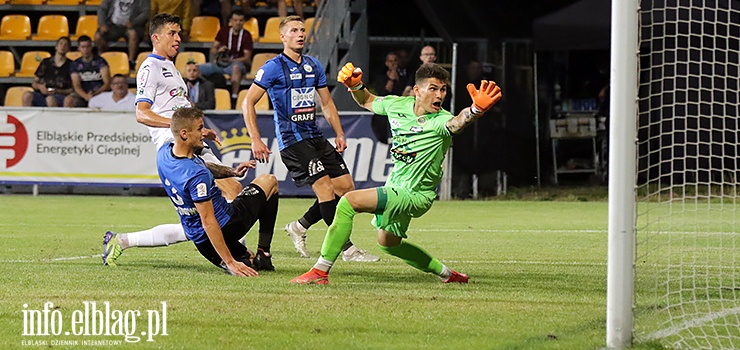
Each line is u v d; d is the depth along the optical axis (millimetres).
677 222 35281
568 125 54406
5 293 17766
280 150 24656
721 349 13633
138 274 20797
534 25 52281
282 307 16359
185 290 18250
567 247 28469
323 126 46156
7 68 57531
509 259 25266
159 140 24125
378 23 58844
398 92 50781
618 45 13469
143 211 40750
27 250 26469
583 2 51938
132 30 56906
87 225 34625
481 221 37750
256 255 22078
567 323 15180
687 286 19875
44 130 47344
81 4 61000
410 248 19812
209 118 46094
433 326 14844
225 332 14320
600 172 54812
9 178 47469
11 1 60625
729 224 34812
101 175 47406
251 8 59312
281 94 24188
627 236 13438
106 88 53156
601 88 55250
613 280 13484
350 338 13953
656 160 47094
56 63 53125
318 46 52906
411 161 18891
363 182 46062
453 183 49938
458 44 53406
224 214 20906
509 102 52344
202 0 59594
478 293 18266
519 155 52844
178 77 24344
